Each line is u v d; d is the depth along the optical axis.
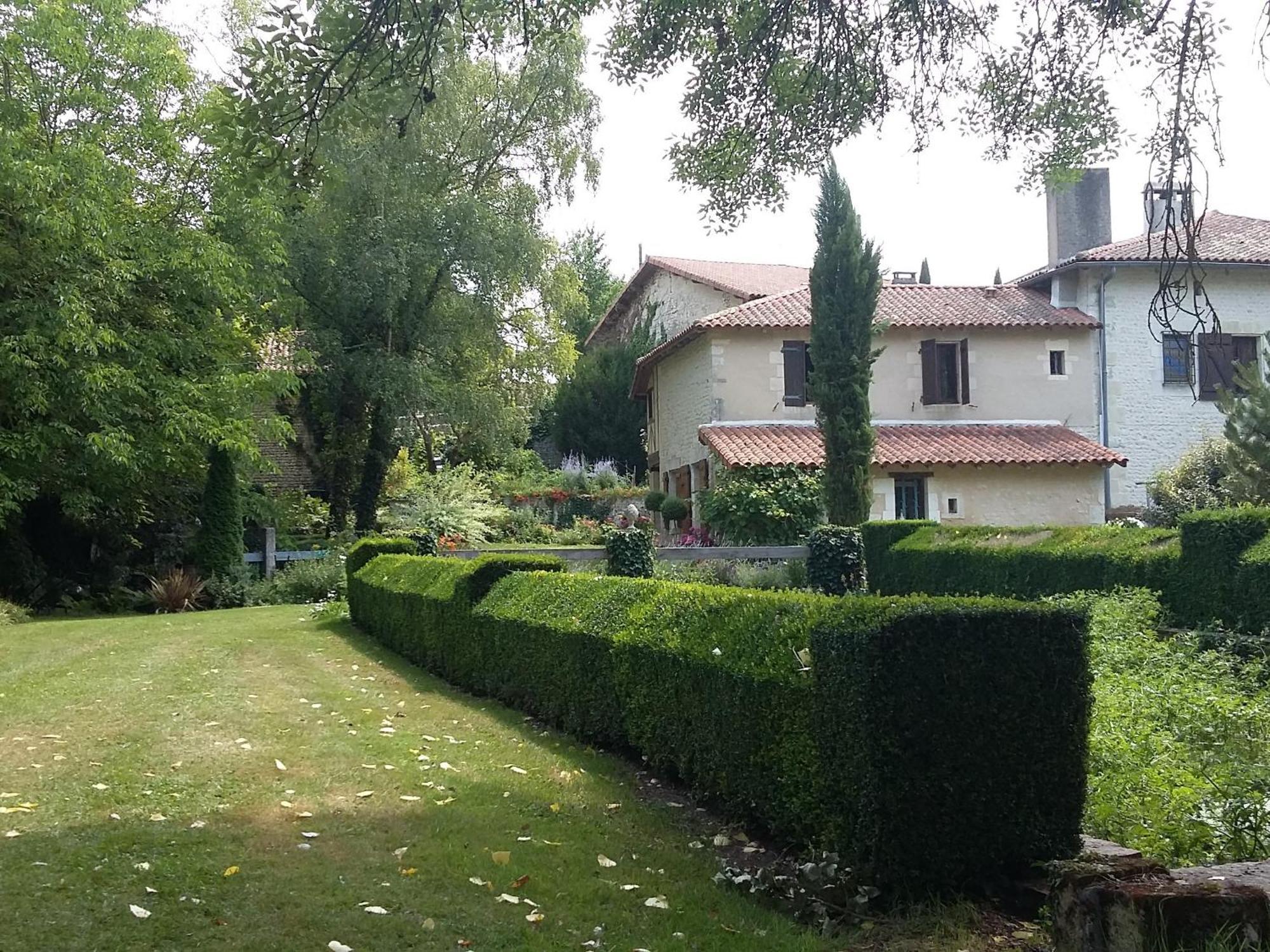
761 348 20.97
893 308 21.47
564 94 22.56
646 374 26.31
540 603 7.53
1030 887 3.68
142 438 16.33
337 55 5.44
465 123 22.16
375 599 11.64
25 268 15.30
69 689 7.91
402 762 5.77
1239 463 14.45
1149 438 21.16
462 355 24.22
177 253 16.16
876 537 15.69
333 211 20.27
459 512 22.17
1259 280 21.05
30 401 14.75
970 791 3.73
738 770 4.73
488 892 3.83
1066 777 3.82
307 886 3.78
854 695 3.77
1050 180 7.42
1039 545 12.23
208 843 4.20
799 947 3.42
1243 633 9.09
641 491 26.05
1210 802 4.36
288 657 10.16
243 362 19.69
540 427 35.94
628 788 5.55
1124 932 2.90
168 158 17.08
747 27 6.97
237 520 18.34
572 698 6.67
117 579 18.59
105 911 3.46
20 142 14.55
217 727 6.54
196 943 3.27
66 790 4.95
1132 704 5.83
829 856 3.87
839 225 16.78
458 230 21.19
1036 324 20.97
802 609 4.68
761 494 18.20
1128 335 21.30
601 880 4.05
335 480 24.27
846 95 7.27
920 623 3.73
